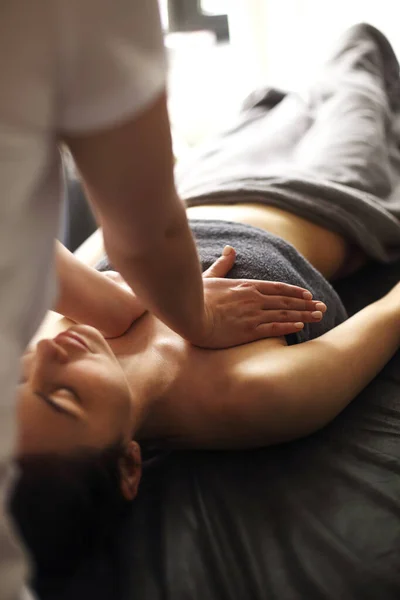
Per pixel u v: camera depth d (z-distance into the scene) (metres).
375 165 1.27
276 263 0.97
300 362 0.82
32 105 0.39
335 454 0.81
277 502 0.75
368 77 1.47
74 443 0.66
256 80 1.96
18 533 0.58
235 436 0.81
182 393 0.82
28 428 0.65
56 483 0.60
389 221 1.17
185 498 0.78
